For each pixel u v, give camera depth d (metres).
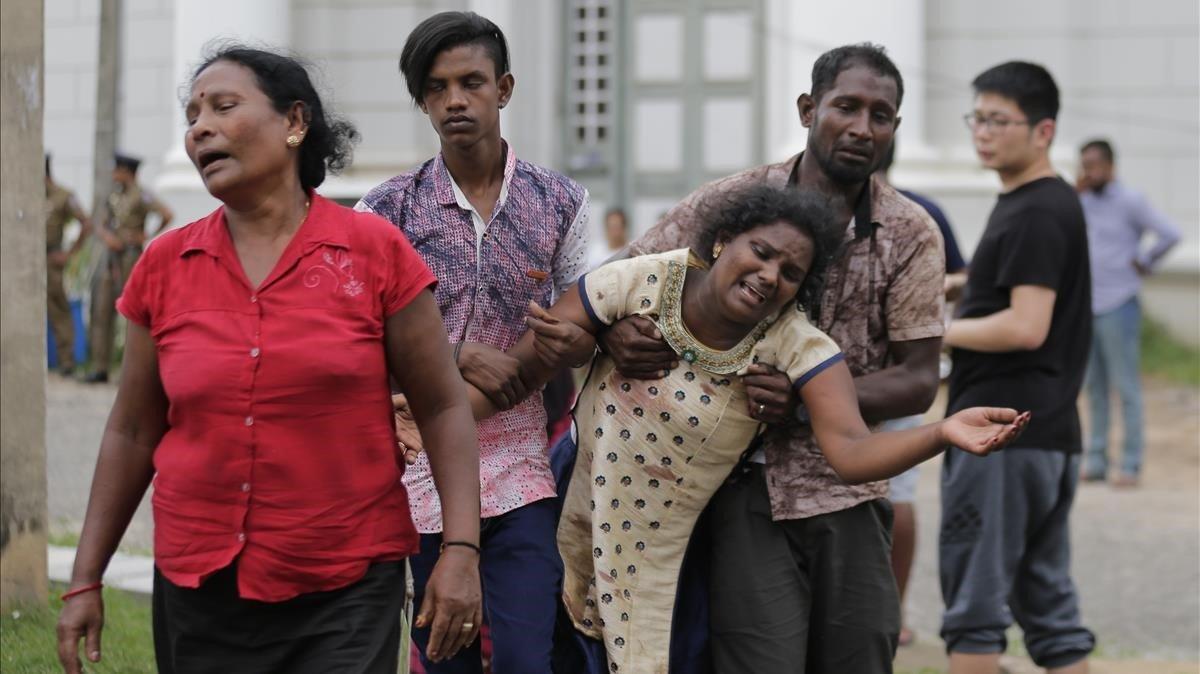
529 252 5.61
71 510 10.39
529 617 5.36
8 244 7.32
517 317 5.63
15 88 7.27
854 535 5.62
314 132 4.33
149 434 4.43
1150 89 19.12
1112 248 14.18
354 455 4.23
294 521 4.18
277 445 4.14
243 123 4.15
